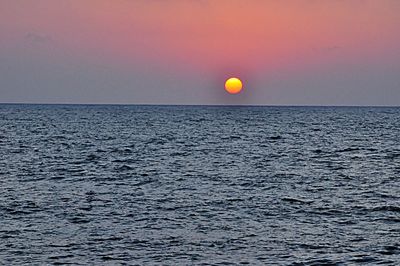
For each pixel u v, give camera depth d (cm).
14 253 3491
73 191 5569
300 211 4719
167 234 3953
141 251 3566
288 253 3547
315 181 6328
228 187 5875
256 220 4391
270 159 8431
